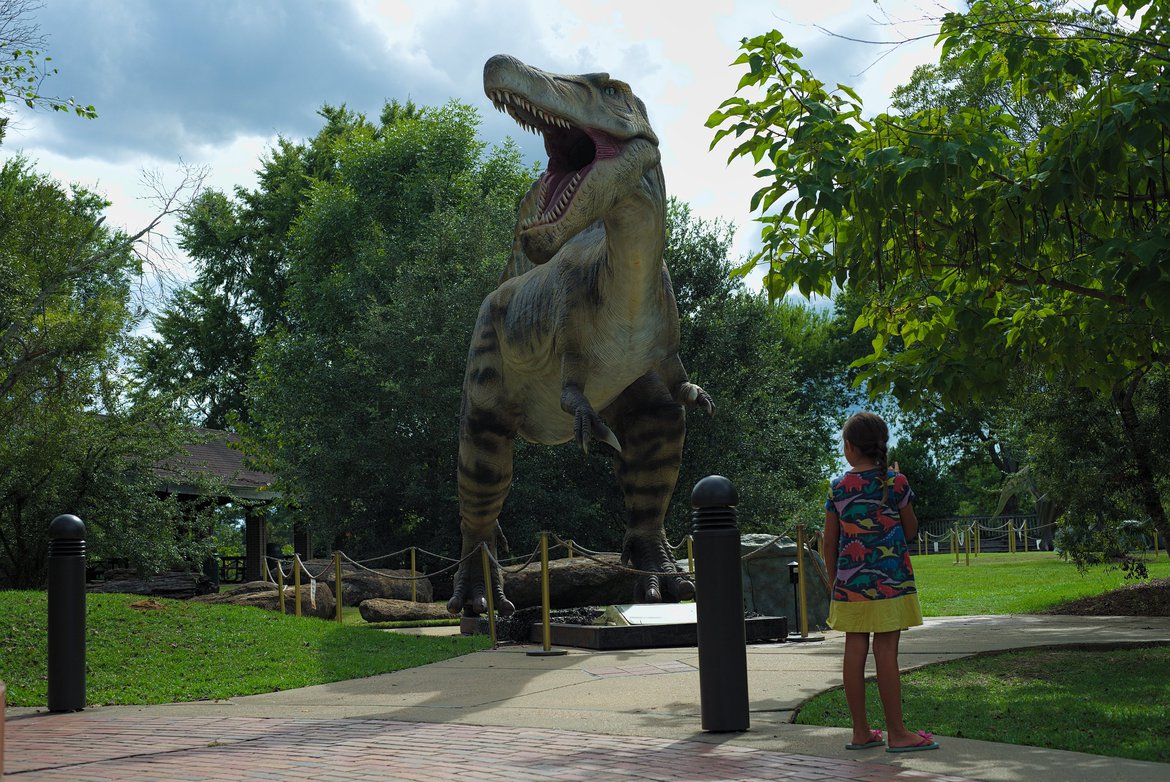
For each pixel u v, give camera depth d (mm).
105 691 8406
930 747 4965
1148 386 14531
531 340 10805
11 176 24156
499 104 8719
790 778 4473
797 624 11984
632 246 9383
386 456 26031
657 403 11633
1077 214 6902
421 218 31031
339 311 31625
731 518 5781
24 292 19031
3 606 11875
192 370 44688
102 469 20844
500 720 6312
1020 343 8344
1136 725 5504
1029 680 7285
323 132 45688
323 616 16297
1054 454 15227
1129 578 16547
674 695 6977
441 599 24141
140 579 22516
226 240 43906
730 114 7613
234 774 4934
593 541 26281
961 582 21672
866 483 5102
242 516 32688
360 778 4758
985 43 7992
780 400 29984
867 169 6824
